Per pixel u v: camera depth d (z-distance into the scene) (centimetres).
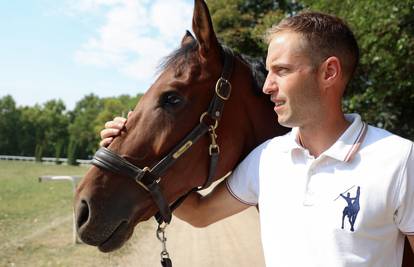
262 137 203
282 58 155
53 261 566
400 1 509
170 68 187
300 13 165
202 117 183
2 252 602
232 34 1448
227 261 618
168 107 181
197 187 193
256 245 718
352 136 152
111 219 174
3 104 7250
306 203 151
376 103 781
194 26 182
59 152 5225
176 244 720
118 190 177
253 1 1546
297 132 169
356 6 572
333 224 143
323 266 143
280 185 162
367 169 145
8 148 7156
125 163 178
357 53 163
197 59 187
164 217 184
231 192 191
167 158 179
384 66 617
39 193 1346
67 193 1358
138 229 845
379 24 540
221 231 838
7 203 1095
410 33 559
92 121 7138
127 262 589
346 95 783
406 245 164
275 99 160
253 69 203
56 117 7356
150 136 180
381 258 145
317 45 151
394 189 142
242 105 197
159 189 180
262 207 167
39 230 756
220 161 190
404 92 723
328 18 158
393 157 144
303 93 153
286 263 152
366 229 141
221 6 1544
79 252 614
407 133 827
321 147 160
